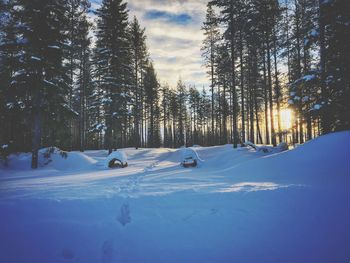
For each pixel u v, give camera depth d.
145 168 19.58
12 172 17.62
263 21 23.14
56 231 5.62
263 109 43.88
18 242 5.30
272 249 4.95
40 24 19.19
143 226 5.73
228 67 29.28
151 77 46.69
